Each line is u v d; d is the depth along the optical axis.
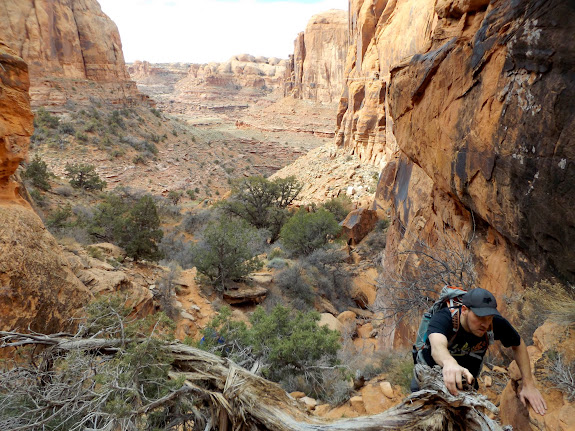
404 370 6.63
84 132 71.00
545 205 4.81
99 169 62.28
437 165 7.99
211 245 15.55
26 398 3.85
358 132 49.91
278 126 135.50
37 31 79.50
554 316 4.04
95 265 11.16
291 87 152.25
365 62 50.16
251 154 105.06
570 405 2.94
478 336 2.01
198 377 3.80
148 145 76.62
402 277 8.32
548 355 3.49
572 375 3.17
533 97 4.92
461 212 8.02
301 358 7.97
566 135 4.41
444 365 1.77
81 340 4.46
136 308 10.09
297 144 120.75
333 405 6.85
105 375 3.71
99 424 3.73
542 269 5.14
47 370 4.41
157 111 98.12
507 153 5.46
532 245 5.27
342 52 132.12
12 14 76.81
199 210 39.91
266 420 2.96
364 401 6.48
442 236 8.59
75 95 82.00
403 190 13.81
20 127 7.36
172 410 3.99
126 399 3.58
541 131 4.78
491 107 5.94
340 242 22.42
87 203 34.81
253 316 9.21
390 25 43.38
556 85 4.54
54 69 82.94
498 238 6.50
